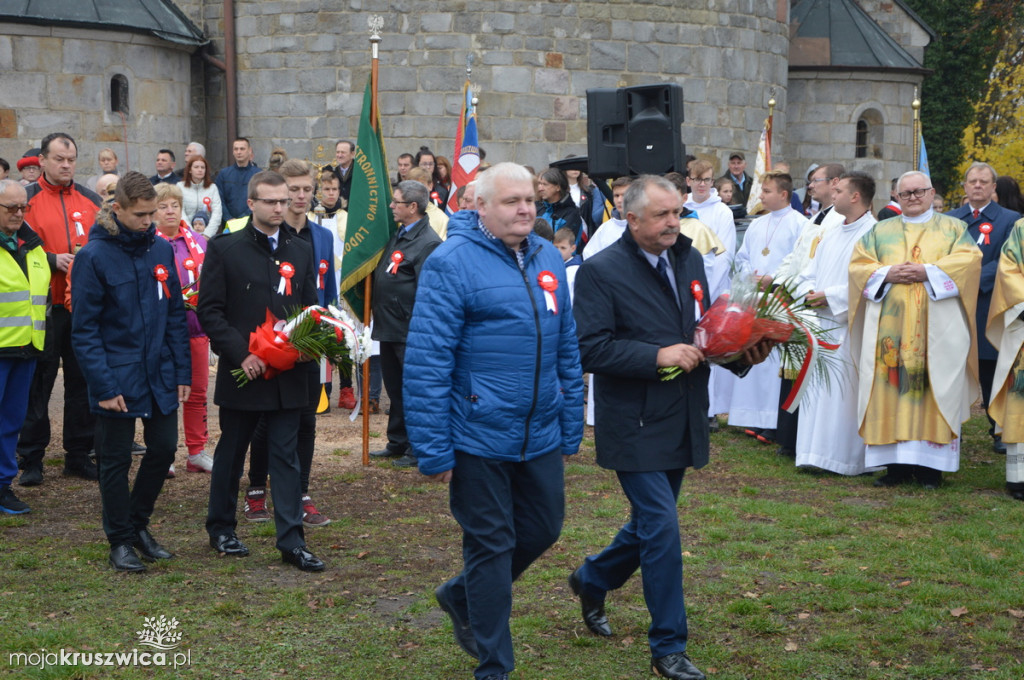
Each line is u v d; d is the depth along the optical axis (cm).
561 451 430
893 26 2441
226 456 580
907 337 733
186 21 1741
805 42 2177
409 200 783
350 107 1681
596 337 434
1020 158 2731
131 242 550
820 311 789
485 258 405
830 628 482
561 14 1670
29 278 648
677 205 431
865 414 744
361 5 1664
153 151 1659
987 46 2780
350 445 867
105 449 552
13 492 674
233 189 1339
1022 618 493
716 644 466
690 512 668
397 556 583
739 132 1805
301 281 589
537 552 429
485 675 400
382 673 438
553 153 1681
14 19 1513
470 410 405
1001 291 717
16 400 652
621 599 518
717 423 957
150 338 554
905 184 741
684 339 442
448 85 1655
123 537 558
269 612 496
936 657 452
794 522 645
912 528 638
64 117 1566
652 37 1716
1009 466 714
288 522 560
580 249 1062
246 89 1725
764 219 918
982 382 897
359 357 569
